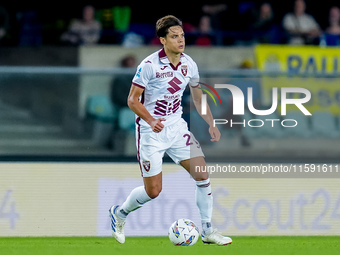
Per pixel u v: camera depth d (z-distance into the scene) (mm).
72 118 29672
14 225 28281
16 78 29656
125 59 34188
